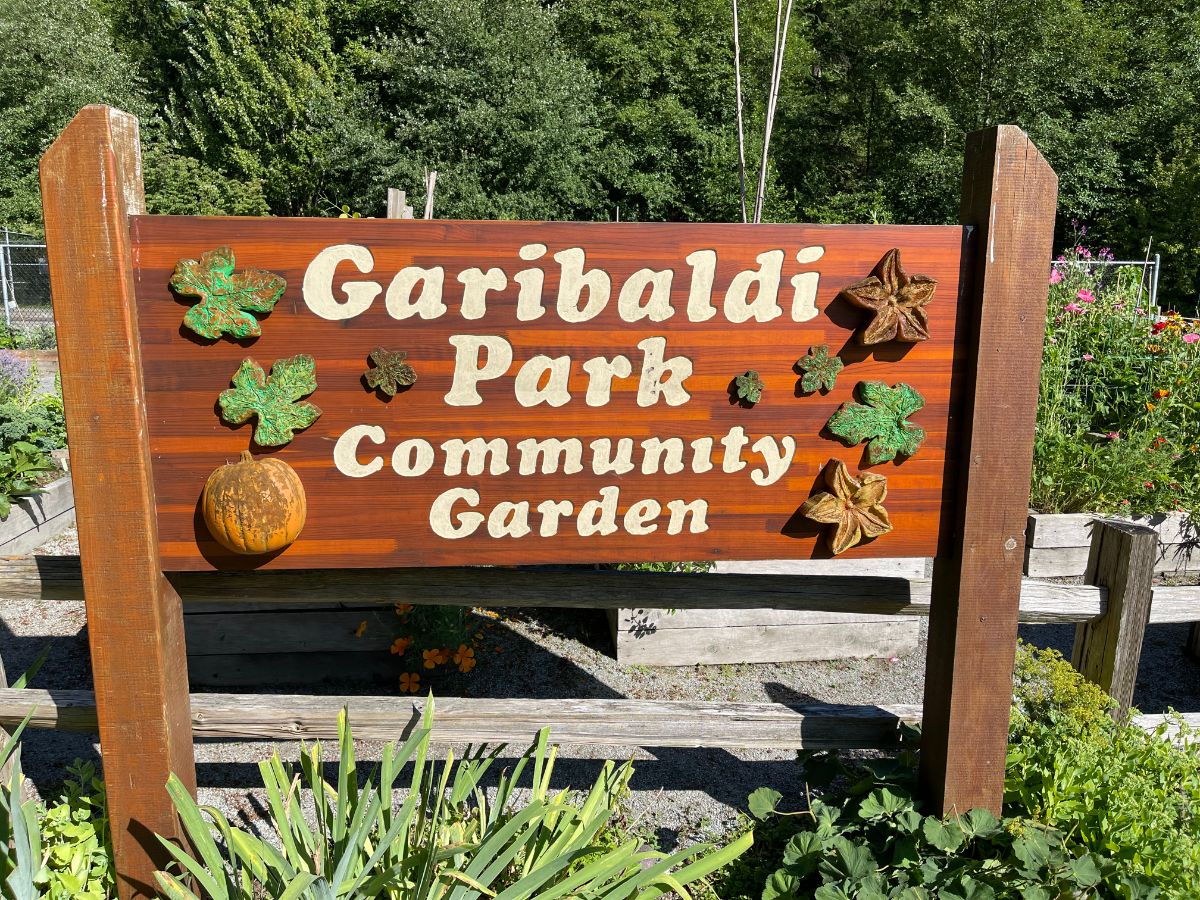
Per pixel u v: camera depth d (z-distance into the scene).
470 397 2.17
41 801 2.66
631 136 24.17
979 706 2.46
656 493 2.29
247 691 3.70
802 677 3.96
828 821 2.50
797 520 2.35
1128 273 7.32
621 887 1.90
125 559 2.08
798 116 25.97
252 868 1.94
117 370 2.00
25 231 20.00
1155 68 23.28
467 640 3.96
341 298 2.08
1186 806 2.48
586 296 2.17
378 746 3.41
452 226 2.09
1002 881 2.21
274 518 2.04
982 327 2.28
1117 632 2.90
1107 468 4.69
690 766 3.31
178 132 24.86
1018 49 21.61
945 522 2.42
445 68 21.03
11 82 22.31
